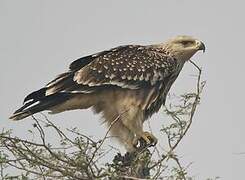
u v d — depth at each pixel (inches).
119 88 544.7
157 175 373.1
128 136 530.0
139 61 561.0
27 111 525.0
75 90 532.7
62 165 367.2
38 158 370.0
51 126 371.2
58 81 531.8
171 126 394.0
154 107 564.4
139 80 551.8
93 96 538.6
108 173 366.6
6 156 372.2
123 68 552.4
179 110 398.6
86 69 542.9
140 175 396.8
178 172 370.3
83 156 362.0
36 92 529.0
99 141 366.3
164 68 565.3
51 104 530.9
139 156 402.9
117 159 435.5
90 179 364.5
